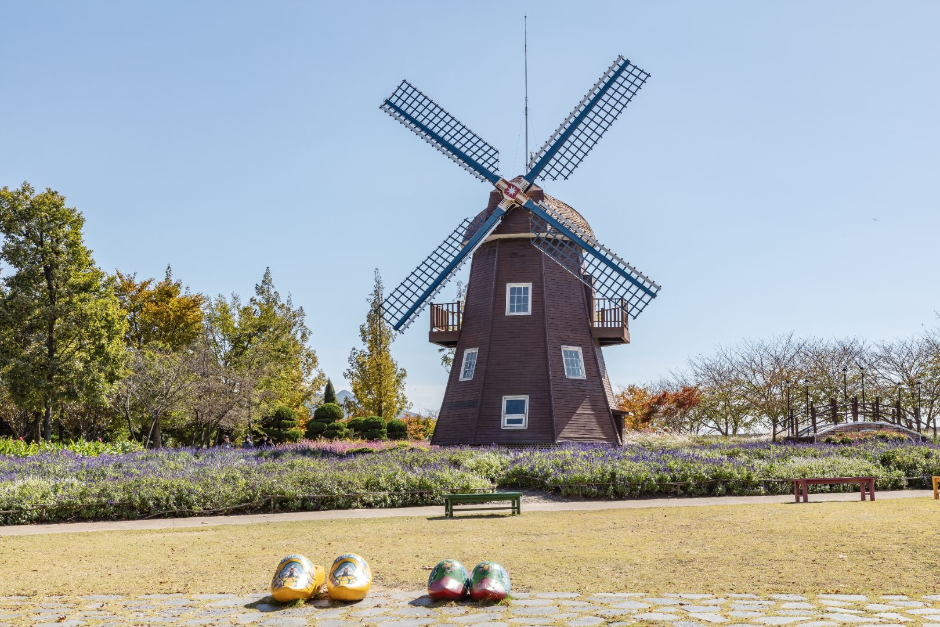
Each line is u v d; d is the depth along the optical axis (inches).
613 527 544.4
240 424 1716.3
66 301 1363.2
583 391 1139.9
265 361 1854.1
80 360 1374.3
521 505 732.7
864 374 1731.1
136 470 816.9
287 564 336.2
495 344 1143.0
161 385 1460.4
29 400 1344.7
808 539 450.3
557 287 1168.2
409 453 938.7
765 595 319.9
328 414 1827.0
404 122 1198.3
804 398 1700.3
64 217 1382.9
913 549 403.9
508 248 1181.1
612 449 984.9
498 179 1156.5
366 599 337.1
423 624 289.3
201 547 495.2
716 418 1841.8
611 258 1122.7
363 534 540.4
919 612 284.8
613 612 296.4
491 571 328.2
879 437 1256.8
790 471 826.8
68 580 392.2
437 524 591.8
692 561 399.5
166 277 2146.9
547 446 1084.5
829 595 317.1
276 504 725.9
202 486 724.0
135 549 492.1
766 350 1790.1
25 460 914.7
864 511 580.4
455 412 1159.6
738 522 538.9
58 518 680.4
